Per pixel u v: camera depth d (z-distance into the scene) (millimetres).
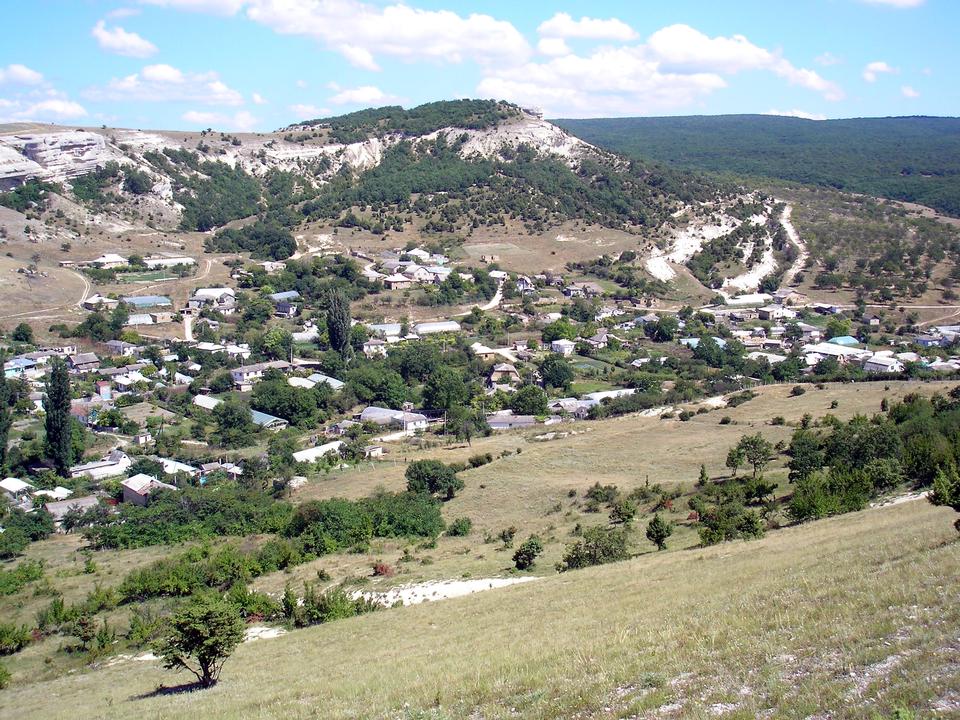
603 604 31672
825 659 17203
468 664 24359
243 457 96000
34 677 42906
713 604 25922
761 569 31047
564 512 67125
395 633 35781
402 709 20625
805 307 171125
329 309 139000
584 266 191625
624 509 60531
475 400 117688
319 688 25750
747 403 95812
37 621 52406
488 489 75750
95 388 116500
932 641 16672
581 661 21344
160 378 124438
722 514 50938
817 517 48375
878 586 22219
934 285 177750
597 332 153000
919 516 36219
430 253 194500
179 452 97125
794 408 89688
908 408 73938
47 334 136125
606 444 85438
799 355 134500
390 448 99188
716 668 18156
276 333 141000
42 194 196500
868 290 176500
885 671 15820
